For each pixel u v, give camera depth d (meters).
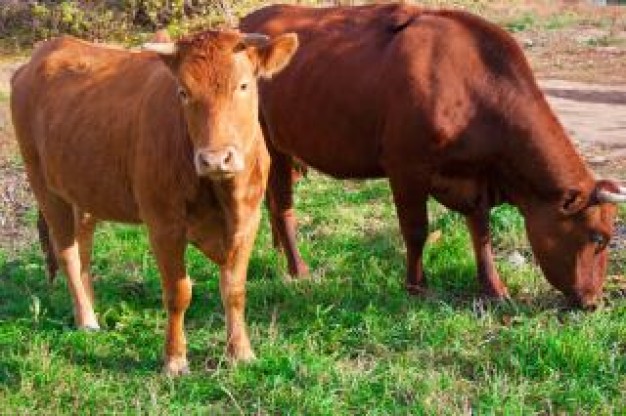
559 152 8.25
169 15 23.77
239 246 7.07
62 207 8.20
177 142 6.65
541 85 19.84
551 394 6.68
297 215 11.12
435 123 8.30
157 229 6.97
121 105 7.36
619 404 6.53
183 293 7.07
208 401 6.74
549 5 32.97
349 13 9.42
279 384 6.79
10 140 14.79
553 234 8.27
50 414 6.55
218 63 6.27
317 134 9.20
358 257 9.60
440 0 30.05
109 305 8.53
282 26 9.66
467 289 8.92
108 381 7.00
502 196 8.68
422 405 6.41
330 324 7.95
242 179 6.66
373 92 8.71
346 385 6.77
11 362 7.25
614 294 8.62
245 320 8.15
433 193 8.66
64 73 8.20
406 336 7.69
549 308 8.27
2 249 10.32
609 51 23.80
